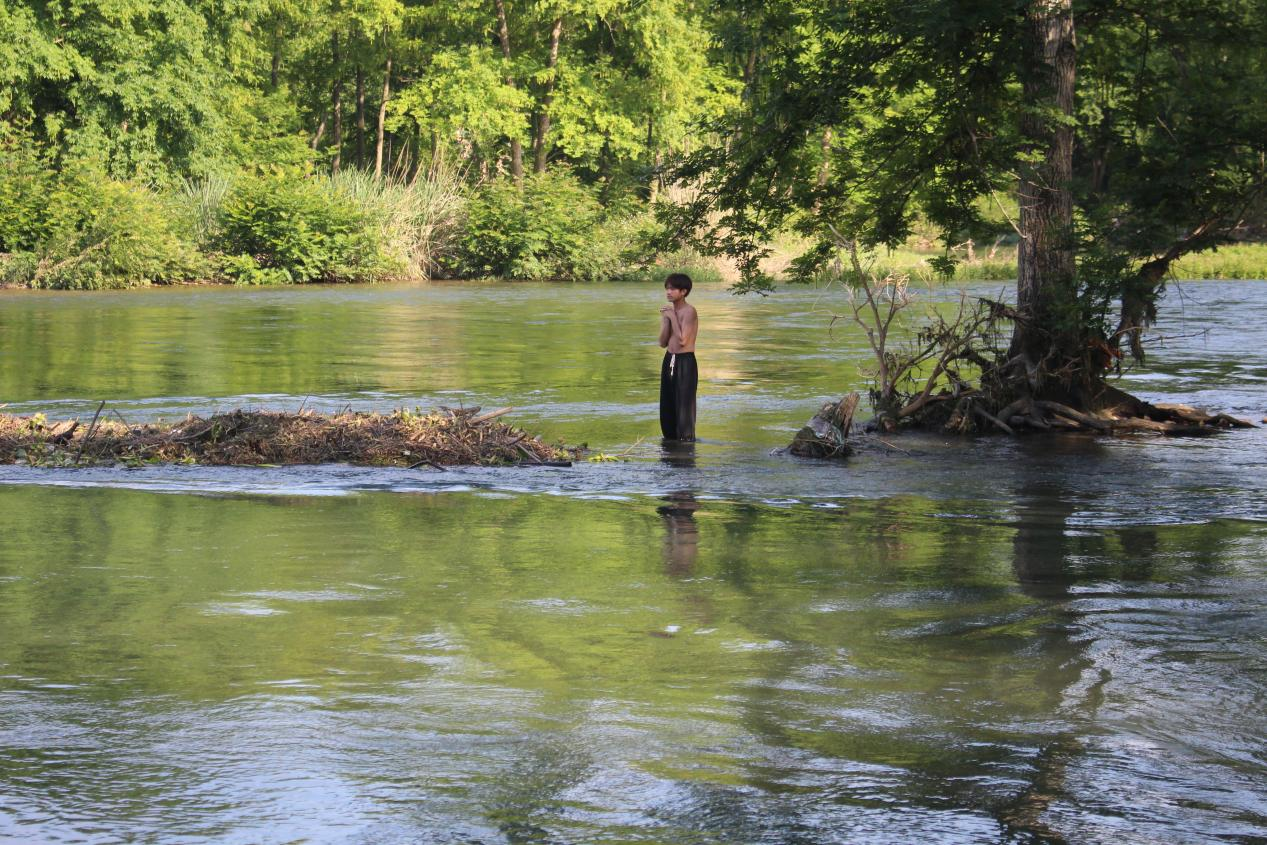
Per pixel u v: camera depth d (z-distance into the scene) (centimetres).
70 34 5500
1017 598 759
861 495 1161
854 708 552
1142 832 432
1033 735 520
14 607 718
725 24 1756
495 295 4597
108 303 3981
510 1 6769
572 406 1773
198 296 4384
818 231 1859
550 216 5894
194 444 1345
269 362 2311
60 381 1991
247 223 5388
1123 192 1714
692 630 680
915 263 5666
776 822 437
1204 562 872
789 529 989
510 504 1095
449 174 6444
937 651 643
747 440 1509
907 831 431
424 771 479
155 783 466
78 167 5031
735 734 519
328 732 518
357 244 5594
